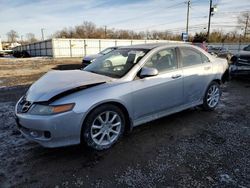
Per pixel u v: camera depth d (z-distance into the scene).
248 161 2.68
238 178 2.36
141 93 3.18
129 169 2.54
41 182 2.33
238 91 6.44
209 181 2.31
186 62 3.92
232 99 5.51
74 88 2.74
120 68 3.38
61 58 29.06
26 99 2.83
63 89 2.72
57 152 2.92
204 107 4.43
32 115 2.60
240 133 3.47
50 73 3.60
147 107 3.32
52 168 2.57
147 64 3.34
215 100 4.61
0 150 2.97
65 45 33.81
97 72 3.55
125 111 3.10
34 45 40.31
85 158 2.78
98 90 2.81
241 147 3.02
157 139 3.28
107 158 2.78
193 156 2.80
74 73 3.51
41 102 2.62
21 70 13.64
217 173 2.45
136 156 2.82
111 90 2.88
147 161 2.70
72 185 2.28
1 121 3.99
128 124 3.20
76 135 2.68
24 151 2.95
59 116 2.54
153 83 3.31
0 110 4.61
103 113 2.87
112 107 2.92
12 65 17.48
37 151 2.95
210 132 3.51
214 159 2.72
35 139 2.67
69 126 2.61
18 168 2.57
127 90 3.02
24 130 2.82
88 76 3.25
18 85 7.69
